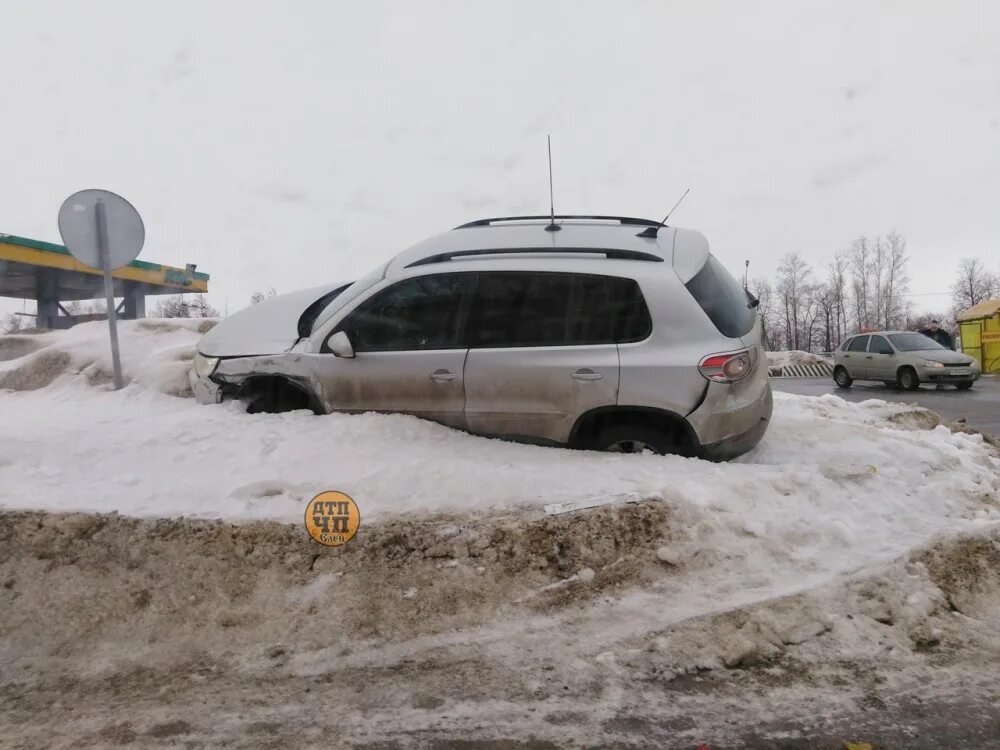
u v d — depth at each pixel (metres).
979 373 16.11
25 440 4.51
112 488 4.07
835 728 2.56
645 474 4.07
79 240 6.27
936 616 3.21
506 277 4.65
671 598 3.36
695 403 4.26
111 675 3.08
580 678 2.90
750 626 3.11
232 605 3.46
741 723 2.60
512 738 2.55
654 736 2.54
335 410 4.86
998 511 4.16
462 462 4.20
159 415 5.11
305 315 5.50
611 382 4.34
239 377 5.17
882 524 3.92
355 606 3.43
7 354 8.94
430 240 5.23
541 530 3.69
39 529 3.72
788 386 19.80
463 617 3.35
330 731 2.62
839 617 3.18
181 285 23.45
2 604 3.45
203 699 2.87
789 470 4.26
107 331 8.88
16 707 2.86
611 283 4.50
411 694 2.84
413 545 3.65
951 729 2.54
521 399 4.49
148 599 3.48
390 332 4.79
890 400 14.44
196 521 3.79
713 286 4.60
